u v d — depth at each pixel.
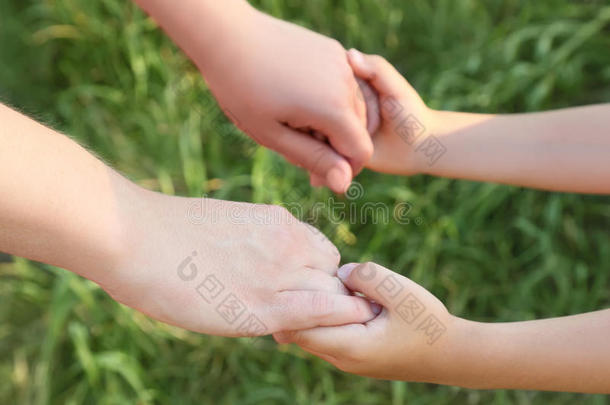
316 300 0.72
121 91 1.60
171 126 1.53
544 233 1.37
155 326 1.32
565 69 1.51
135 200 0.67
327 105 0.93
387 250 1.40
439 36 1.62
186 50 0.96
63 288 1.28
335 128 0.95
